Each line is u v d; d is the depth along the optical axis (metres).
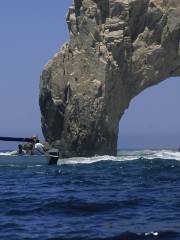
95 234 43.81
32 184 98.56
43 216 54.94
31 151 170.25
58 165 162.38
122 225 47.94
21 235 44.66
